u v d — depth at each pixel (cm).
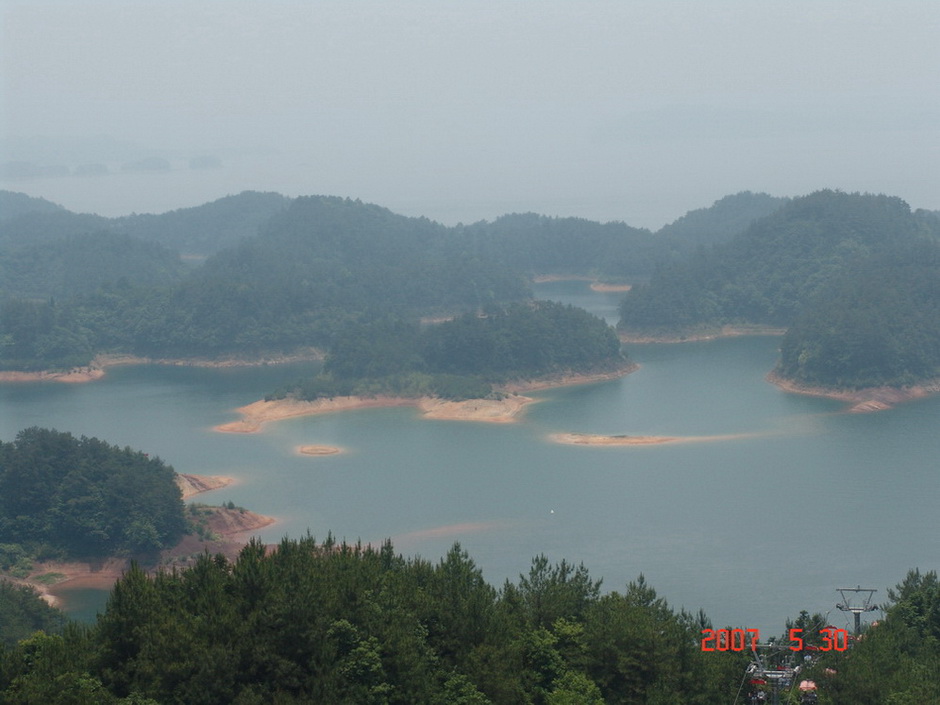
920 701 10231
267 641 9819
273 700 9388
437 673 10344
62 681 9144
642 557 18388
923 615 12650
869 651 11250
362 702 9662
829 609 15788
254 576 10400
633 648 10931
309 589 10138
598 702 10438
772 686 10550
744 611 15775
